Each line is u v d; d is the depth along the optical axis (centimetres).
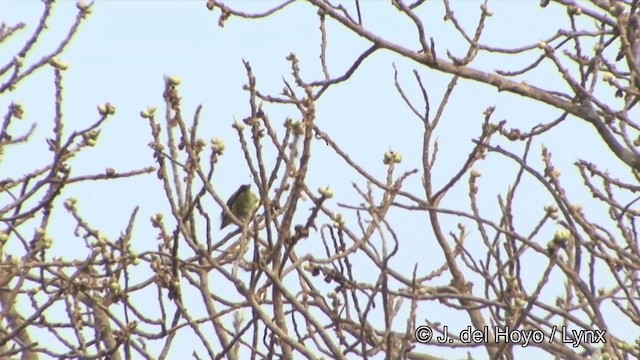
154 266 1512
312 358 1441
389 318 1465
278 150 1491
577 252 1541
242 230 1466
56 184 1533
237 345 1577
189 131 1498
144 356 1564
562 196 1565
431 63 1642
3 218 1544
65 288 1488
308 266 1612
